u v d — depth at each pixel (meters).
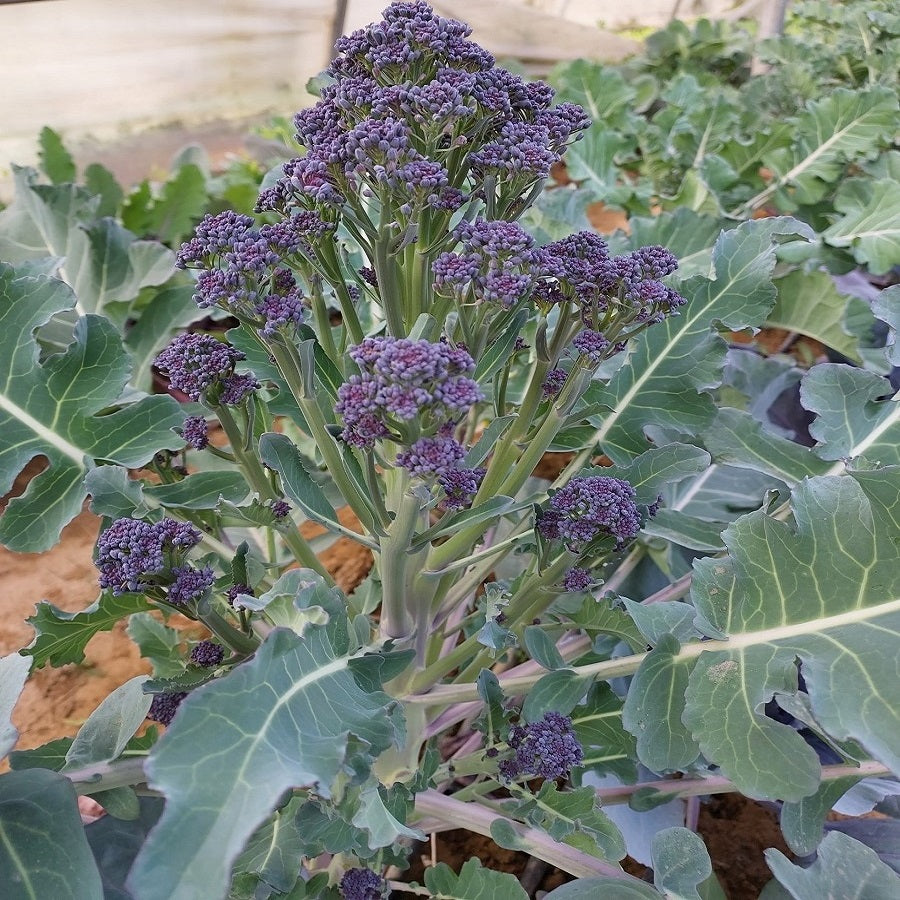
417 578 0.34
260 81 1.17
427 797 0.35
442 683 0.43
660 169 0.97
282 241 0.26
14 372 0.37
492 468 0.33
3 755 0.24
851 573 0.29
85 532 0.64
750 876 0.41
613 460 0.41
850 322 0.67
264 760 0.21
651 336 0.43
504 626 0.35
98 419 0.38
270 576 0.46
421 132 0.25
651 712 0.29
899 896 0.28
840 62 1.14
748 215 0.87
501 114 0.26
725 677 0.28
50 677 0.52
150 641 0.43
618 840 0.28
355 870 0.30
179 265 0.28
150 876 0.18
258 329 0.27
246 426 0.32
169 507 0.35
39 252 0.63
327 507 0.31
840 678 0.26
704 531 0.39
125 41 0.97
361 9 1.18
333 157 0.24
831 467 0.40
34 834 0.26
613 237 0.64
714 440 0.42
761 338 0.90
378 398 0.22
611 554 0.34
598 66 0.97
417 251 0.28
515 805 0.32
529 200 0.28
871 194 0.76
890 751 0.24
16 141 0.97
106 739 0.32
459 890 0.31
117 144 1.06
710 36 1.41
